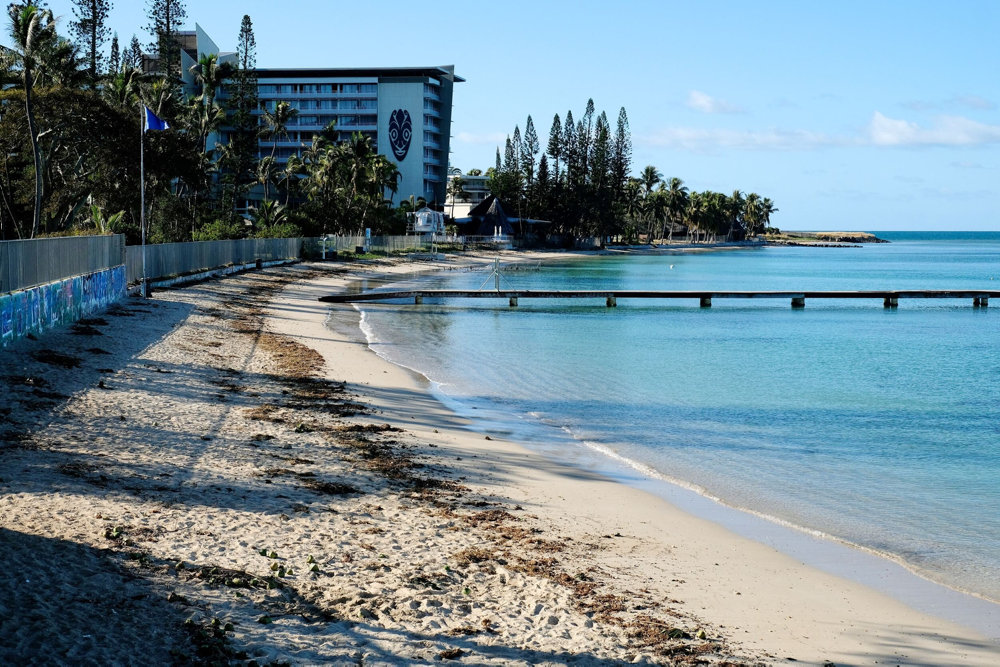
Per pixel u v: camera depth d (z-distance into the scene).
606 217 177.50
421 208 150.12
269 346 30.39
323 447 16.19
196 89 142.75
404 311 50.69
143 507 11.09
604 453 17.95
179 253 48.97
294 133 163.12
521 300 60.81
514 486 14.71
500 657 7.84
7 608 7.50
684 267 124.31
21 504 10.49
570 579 10.16
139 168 57.03
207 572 8.98
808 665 8.34
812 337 43.09
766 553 11.93
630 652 8.20
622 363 32.19
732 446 19.11
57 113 52.19
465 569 10.23
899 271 120.44
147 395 18.95
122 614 7.70
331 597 8.86
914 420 22.61
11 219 53.84
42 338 23.97
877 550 12.23
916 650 8.87
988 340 42.38
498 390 25.34
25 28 45.34
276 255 74.44
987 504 14.77
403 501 13.06
